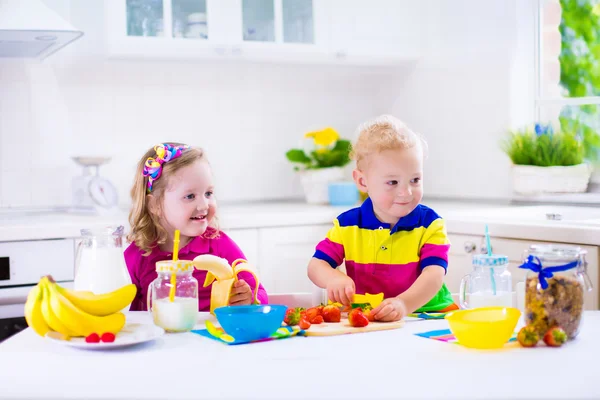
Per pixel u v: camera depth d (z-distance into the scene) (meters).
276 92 3.62
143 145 3.37
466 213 2.75
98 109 3.27
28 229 2.58
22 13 2.59
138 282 1.87
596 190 3.05
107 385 1.04
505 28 3.14
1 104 3.08
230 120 3.53
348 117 3.80
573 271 1.30
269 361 1.16
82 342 1.26
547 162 3.04
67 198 3.20
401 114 3.72
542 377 1.06
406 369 1.11
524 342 1.25
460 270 2.68
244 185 3.58
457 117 3.39
